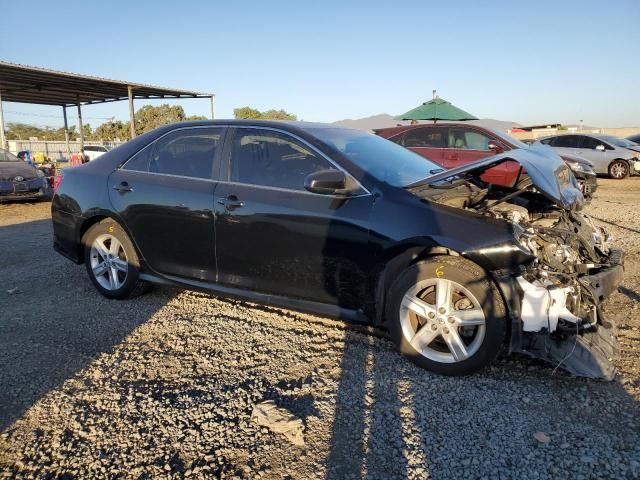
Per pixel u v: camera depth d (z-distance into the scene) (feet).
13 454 8.19
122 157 15.10
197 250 13.26
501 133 32.42
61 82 66.69
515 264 9.64
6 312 14.47
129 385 10.24
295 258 11.73
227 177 12.96
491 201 11.98
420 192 11.18
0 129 59.93
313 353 11.51
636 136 64.44
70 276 18.13
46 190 40.60
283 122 13.03
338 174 10.73
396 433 8.50
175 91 76.59
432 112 50.85
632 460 7.69
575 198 12.62
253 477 7.55
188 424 8.87
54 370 10.91
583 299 9.90
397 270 10.80
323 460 7.89
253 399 9.63
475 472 7.54
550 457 7.82
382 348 11.68
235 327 13.07
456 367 10.14
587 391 9.70
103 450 8.24
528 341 9.68
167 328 13.08
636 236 23.03
